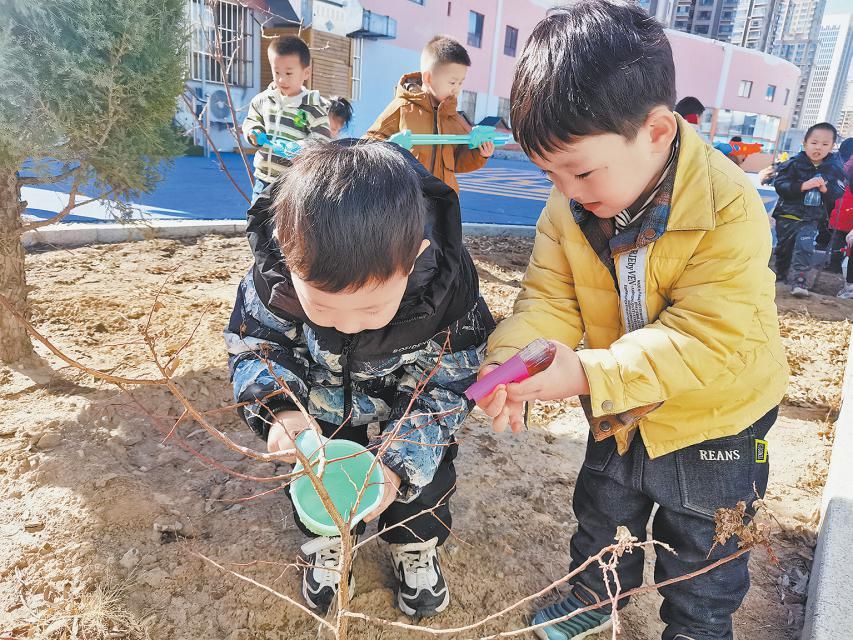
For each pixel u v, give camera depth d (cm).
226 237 553
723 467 158
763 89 2898
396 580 202
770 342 158
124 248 489
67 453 238
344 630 123
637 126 129
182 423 269
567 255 166
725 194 141
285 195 124
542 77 128
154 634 176
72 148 252
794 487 265
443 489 178
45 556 195
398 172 125
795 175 596
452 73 443
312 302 125
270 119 465
